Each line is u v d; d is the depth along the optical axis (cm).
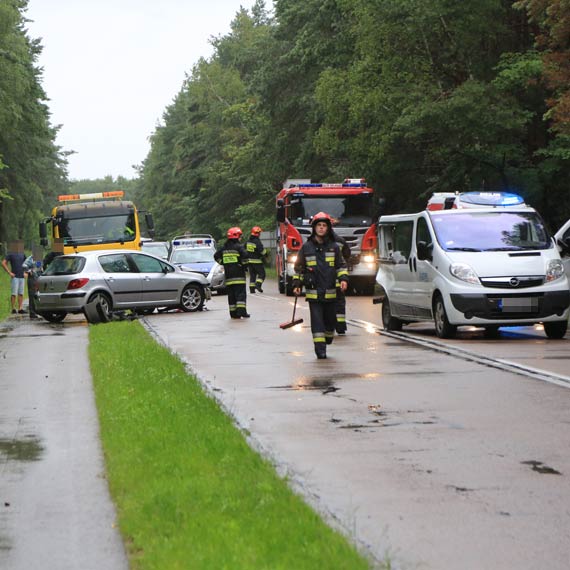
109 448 1499
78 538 1072
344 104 7662
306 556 925
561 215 7156
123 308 4616
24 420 1817
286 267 6116
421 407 1853
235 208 14962
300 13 9250
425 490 1251
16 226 12669
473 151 7088
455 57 7288
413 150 7750
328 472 1354
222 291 6700
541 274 3042
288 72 9888
